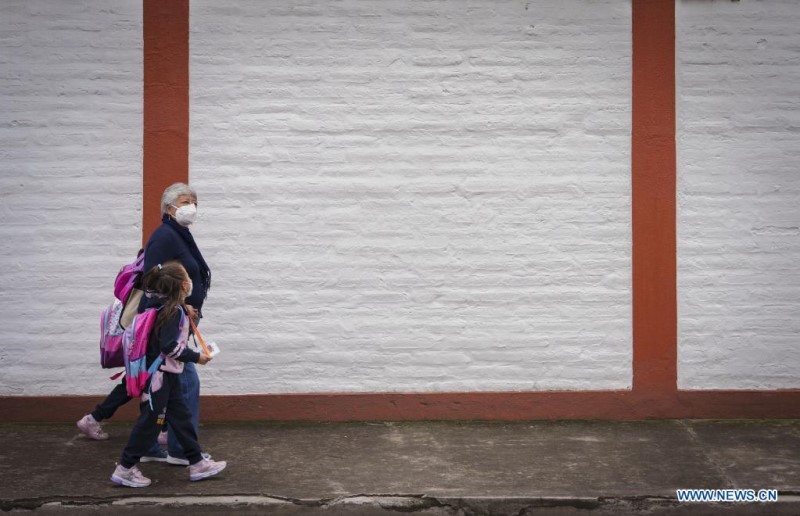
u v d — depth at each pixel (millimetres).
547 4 7102
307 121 7078
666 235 7156
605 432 6816
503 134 7129
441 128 7121
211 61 7031
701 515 5348
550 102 7129
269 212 7082
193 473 5609
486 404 7156
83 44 6988
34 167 6988
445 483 5613
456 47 7102
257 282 7094
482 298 7164
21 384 7031
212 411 7086
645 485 5582
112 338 5926
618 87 7137
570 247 7164
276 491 5441
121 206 7035
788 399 7168
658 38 7125
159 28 7008
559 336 7172
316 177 7098
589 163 7148
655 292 7168
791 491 5484
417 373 7168
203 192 7055
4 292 6996
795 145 7148
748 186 7156
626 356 7180
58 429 6840
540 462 6062
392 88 7098
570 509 5332
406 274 7137
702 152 7145
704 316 7168
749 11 7117
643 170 7133
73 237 7012
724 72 7129
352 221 7113
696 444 6496
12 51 6965
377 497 5363
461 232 7141
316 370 7145
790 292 7164
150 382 5391
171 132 7027
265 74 7062
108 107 7012
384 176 7113
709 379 7180
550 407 7168
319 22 7062
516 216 7148
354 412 7125
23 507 5223
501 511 5332
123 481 5461
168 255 5805
